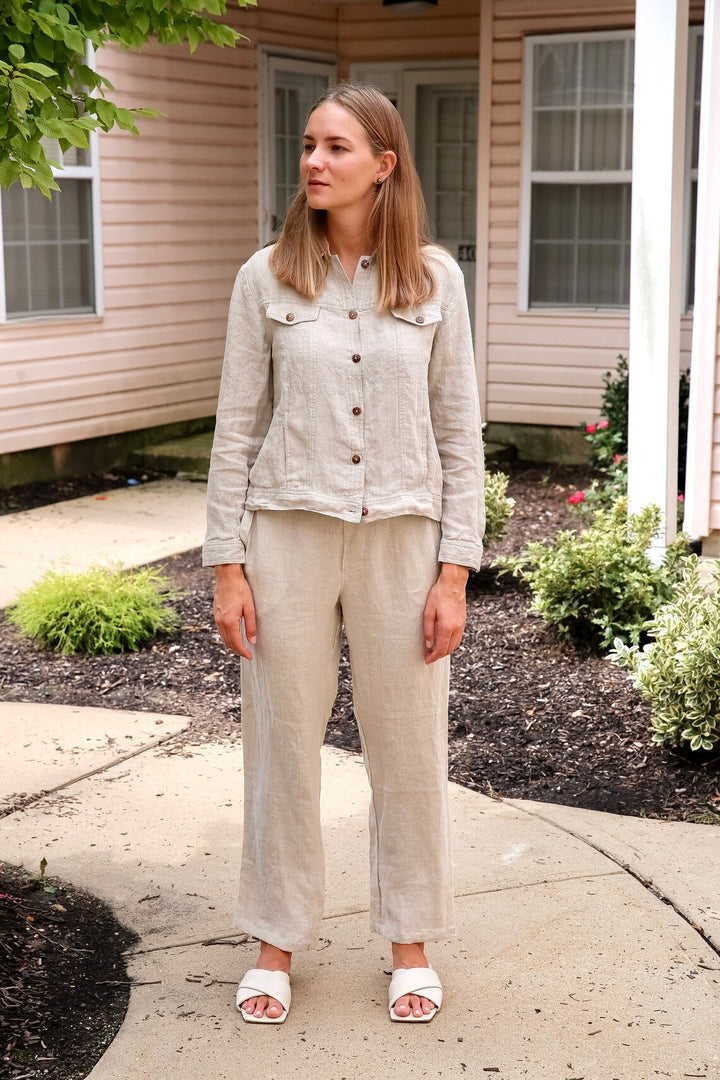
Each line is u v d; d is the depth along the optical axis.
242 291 2.44
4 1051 2.45
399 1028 2.54
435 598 2.47
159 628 5.50
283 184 10.98
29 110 2.81
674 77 5.48
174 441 9.80
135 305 9.27
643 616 5.02
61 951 2.83
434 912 2.60
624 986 2.70
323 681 2.53
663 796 3.81
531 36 9.36
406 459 2.41
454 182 11.45
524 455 10.04
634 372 5.77
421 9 9.48
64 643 5.26
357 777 3.86
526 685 4.74
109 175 8.87
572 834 3.49
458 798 3.74
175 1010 2.61
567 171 9.48
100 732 4.27
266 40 10.38
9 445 8.28
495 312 9.93
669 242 5.59
